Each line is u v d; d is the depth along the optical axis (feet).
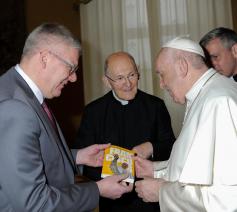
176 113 13.97
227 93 5.21
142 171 6.77
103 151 7.07
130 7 14.33
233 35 7.68
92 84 14.26
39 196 4.57
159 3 14.35
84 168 8.13
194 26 14.23
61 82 5.35
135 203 7.80
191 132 5.42
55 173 5.21
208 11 14.21
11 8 12.08
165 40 14.32
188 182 4.90
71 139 13.67
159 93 14.23
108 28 14.33
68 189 5.03
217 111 5.06
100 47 14.30
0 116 4.50
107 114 8.39
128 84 7.88
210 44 7.70
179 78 5.61
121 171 6.31
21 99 4.74
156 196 5.56
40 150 4.89
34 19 13.28
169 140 8.13
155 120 8.32
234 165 4.78
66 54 5.15
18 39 12.16
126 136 8.22
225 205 4.70
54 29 5.19
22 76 5.18
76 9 14.16
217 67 7.72
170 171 5.66
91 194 5.24
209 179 4.80
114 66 7.87
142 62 14.24
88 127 8.39
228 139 4.90
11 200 4.57
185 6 14.25
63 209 4.77
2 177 4.48
